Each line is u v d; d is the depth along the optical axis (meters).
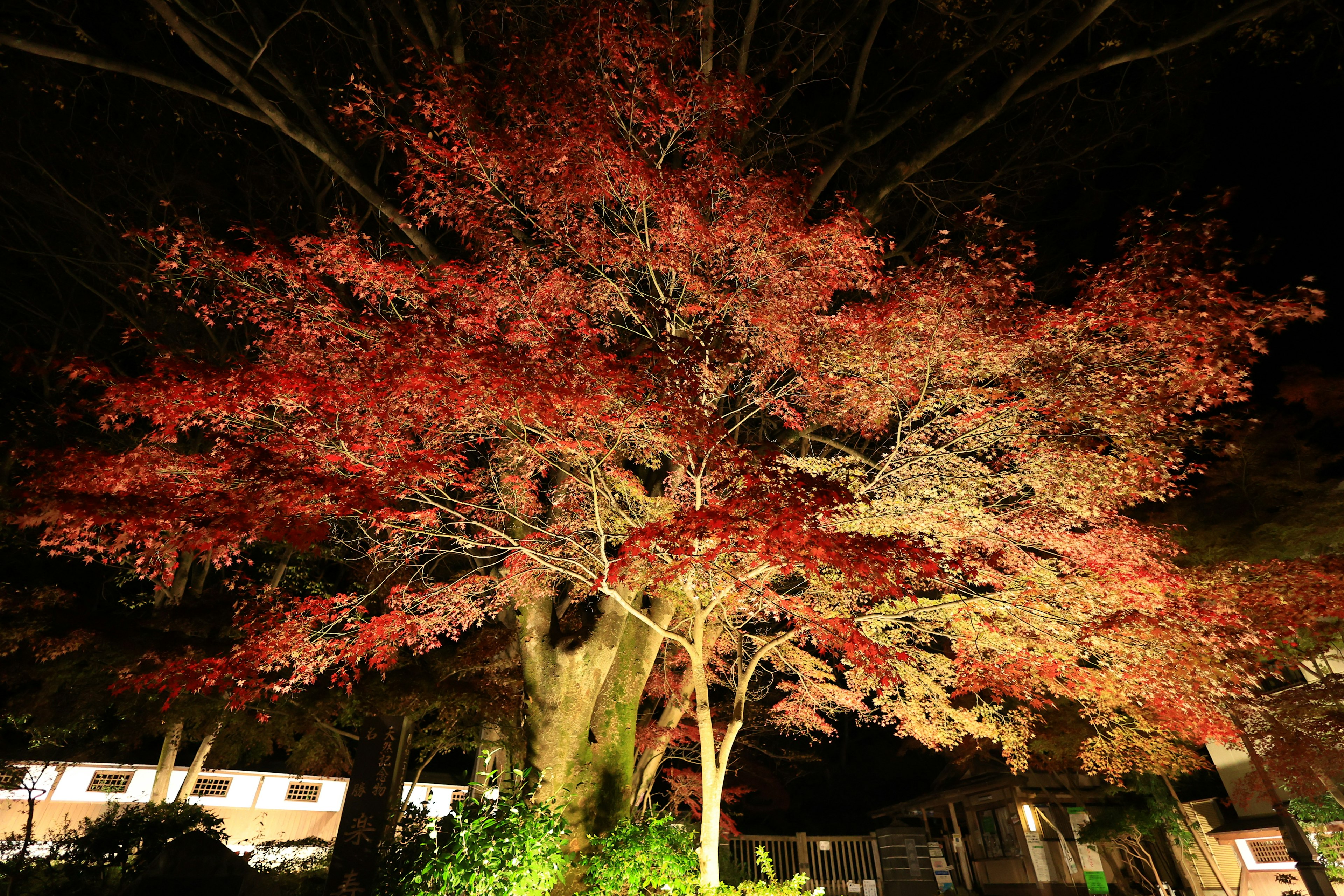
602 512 9.34
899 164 11.27
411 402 6.29
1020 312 6.79
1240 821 17.08
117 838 10.87
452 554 9.98
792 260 7.67
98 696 12.78
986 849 22.25
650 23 8.09
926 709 11.89
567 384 6.03
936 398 7.36
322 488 5.92
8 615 12.68
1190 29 10.38
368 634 7.68
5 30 8.56
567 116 7.59
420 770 15.28
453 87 8.38
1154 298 6.28
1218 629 7.34
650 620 8.77
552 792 9.21
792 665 13.34
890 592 6.22
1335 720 10.19
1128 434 6.71
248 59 12.41
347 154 10.38
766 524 5.92
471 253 8.80
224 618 13.61
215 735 15.03
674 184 7.55
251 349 10.61
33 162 14.36
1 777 14.12
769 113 11.91
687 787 16.66
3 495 13.96
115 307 15.48
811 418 8.66
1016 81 10.73
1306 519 11.91
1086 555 7.60
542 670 10.03
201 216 15.36
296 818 19.84
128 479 6.15
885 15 11.74
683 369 6.40
